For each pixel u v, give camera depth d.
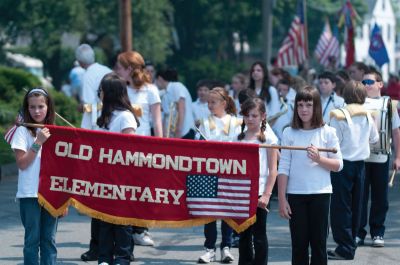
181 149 15.47
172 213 15.55
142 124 19.45
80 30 75.69
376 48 36.97
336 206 18.72
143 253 19.20
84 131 15.38
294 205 15.24
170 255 19.03
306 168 15.18
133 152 15.48
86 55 22.25
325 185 15.19
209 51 107.56
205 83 25.08
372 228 20.33
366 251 19.70
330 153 15.22
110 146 15.48
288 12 106.69
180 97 24.41
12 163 32.75
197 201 15.48
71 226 22.19
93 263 18.14
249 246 16.17
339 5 127.56
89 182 15.45
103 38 77.69
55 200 15.25
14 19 75.81
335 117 18.86
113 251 16.38
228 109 18.66
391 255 19.27
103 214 15.54
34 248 15.14
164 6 82.94
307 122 15.27
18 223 22.62
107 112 16.64
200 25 99.31
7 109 37.78
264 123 16.17
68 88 54.41
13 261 18.14
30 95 15.10
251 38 104.69
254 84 24.81
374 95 20.31
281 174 15.27
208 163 15.42
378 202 20.23
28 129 14.96
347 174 18.69
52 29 75.25
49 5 74.69
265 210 15.86
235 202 15.40
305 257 15.40
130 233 16.34
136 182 15.53
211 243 18.33
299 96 15.20
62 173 15.30
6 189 28.70
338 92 24.27
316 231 15.23
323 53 55.56
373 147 19.97
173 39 97.88
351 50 49.03
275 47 127.62
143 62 19.56
